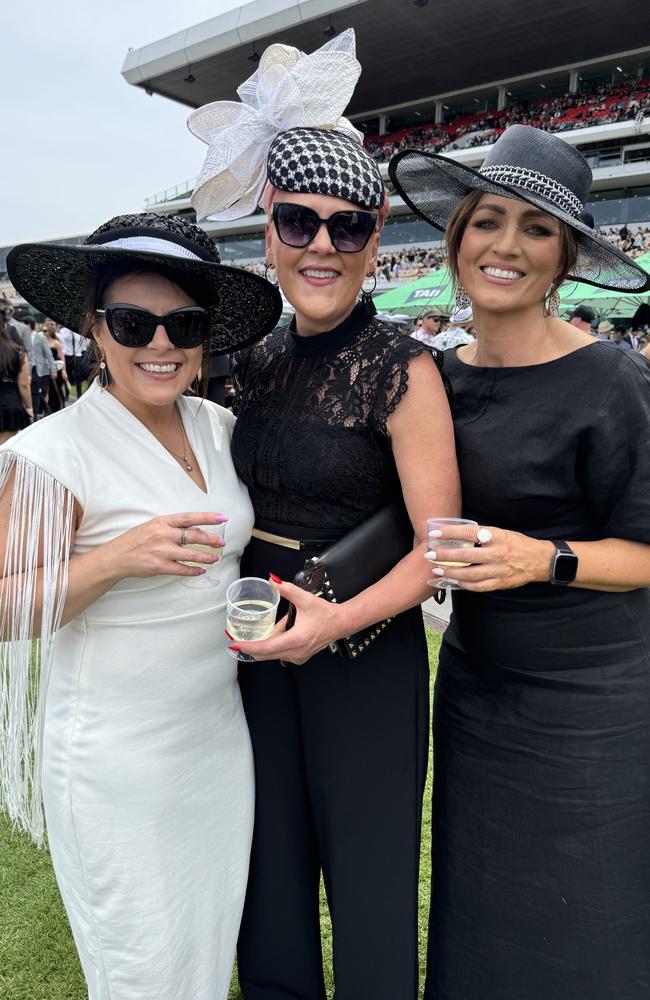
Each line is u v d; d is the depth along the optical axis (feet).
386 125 120.37
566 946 4.69
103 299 4.35
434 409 4.53
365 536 4.70
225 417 5.53
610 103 91.61
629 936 4.60
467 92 107.14
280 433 4.88
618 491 4.59
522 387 4.67
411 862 5.16
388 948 5.25
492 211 4.49
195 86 113.60
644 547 4.59
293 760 5.46
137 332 4.12
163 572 4.03
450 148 104.17
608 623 4.70
